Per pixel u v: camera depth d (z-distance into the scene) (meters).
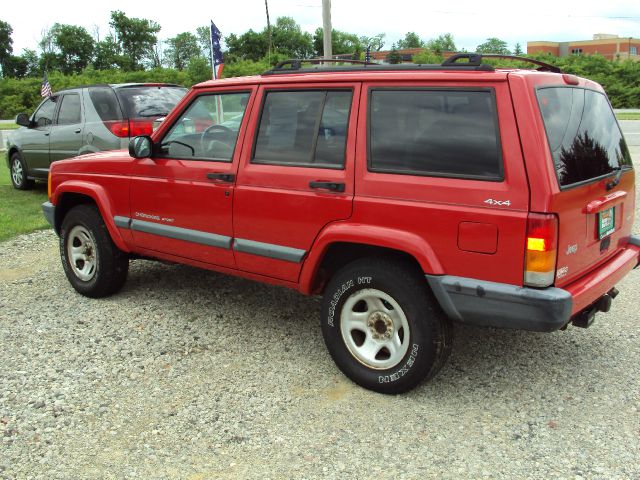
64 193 5.70
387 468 3.12
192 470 3.13
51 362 4.35
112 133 8.98
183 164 4.69
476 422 3.51
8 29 84.75
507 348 4.45
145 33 87.44
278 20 83.31
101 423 3.56
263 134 4.26
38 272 6.54
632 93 43.06
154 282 6.05
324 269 4.16
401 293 3.59
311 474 3.09
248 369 4.21
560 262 3.27
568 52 96.75
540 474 3.04
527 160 3.16
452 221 3.36
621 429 3.41
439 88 3.48
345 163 3.79
